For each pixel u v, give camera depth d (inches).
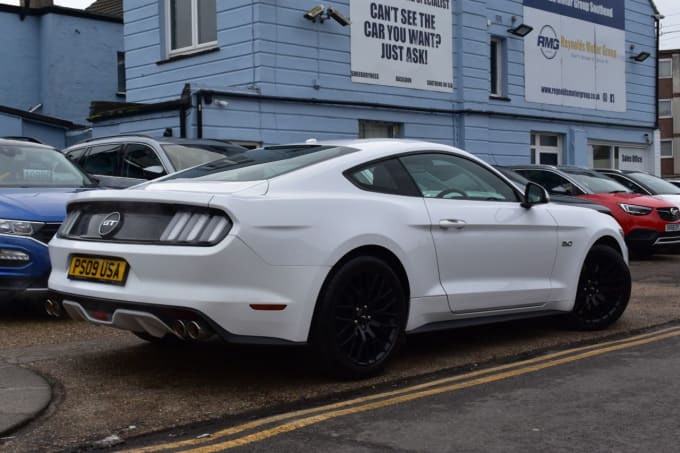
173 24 583.5
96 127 569.6
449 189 222.1
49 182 311.0
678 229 490.3
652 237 484.1
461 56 642.2
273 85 523.5
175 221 177.9
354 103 567.5
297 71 536.1
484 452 146.1
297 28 535.5
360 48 571.5
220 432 158.6
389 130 613.0
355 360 193.3
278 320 177.2
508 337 255.6
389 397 183.8
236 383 194.9
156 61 583.2
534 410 172.7
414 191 211.6
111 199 188.5
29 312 291.6
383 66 586.6
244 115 511.5
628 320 284.7
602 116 795.4
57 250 199.5
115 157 374.0
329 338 186.1
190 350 230.4
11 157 315.3
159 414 169.5
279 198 180.2
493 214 225.9
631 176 574.9
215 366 211.8
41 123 679.7
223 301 169.9
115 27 847.1
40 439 152.9
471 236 219.0
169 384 193.8
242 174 197.6
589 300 264.5
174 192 179.3
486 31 663.1
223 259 169.9
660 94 2050.9
